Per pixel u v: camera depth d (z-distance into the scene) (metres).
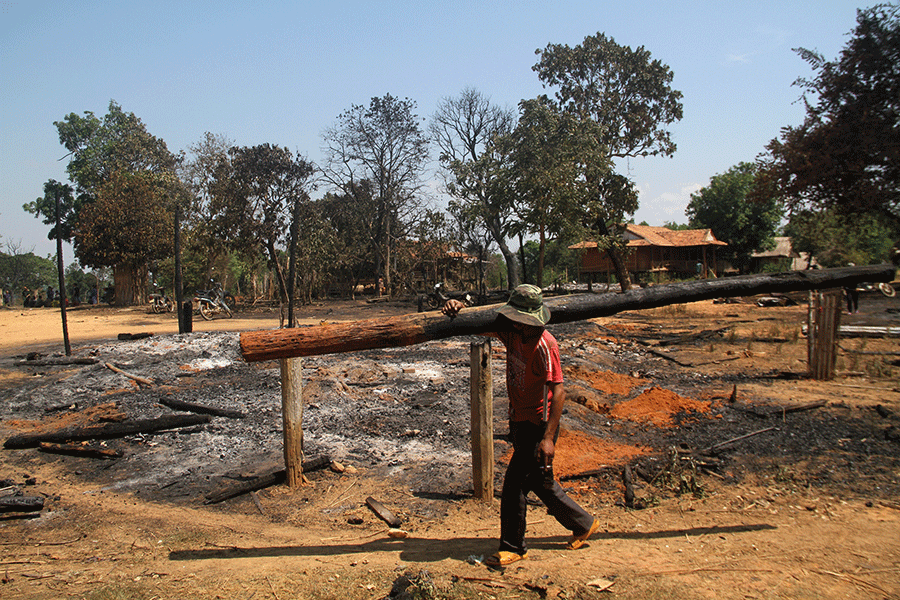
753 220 54.34
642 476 5.32
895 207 21.59
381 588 3.16
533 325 3.31
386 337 3.65
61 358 11.67
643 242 45.03
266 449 6.24
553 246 57.50
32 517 4.61
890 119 20.05
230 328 19.81
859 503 4.61
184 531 4.27
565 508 3.62
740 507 4.61
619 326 18.02
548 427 3.44
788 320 18.44
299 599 3.04
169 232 33.31
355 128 40.97
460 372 9.87
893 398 7.98
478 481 4.87
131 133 44.62
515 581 3.21
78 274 58.47
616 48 28.56
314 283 37.66
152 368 10.46
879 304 22.89
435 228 38.72
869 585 3.10
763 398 8.15
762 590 3.05
